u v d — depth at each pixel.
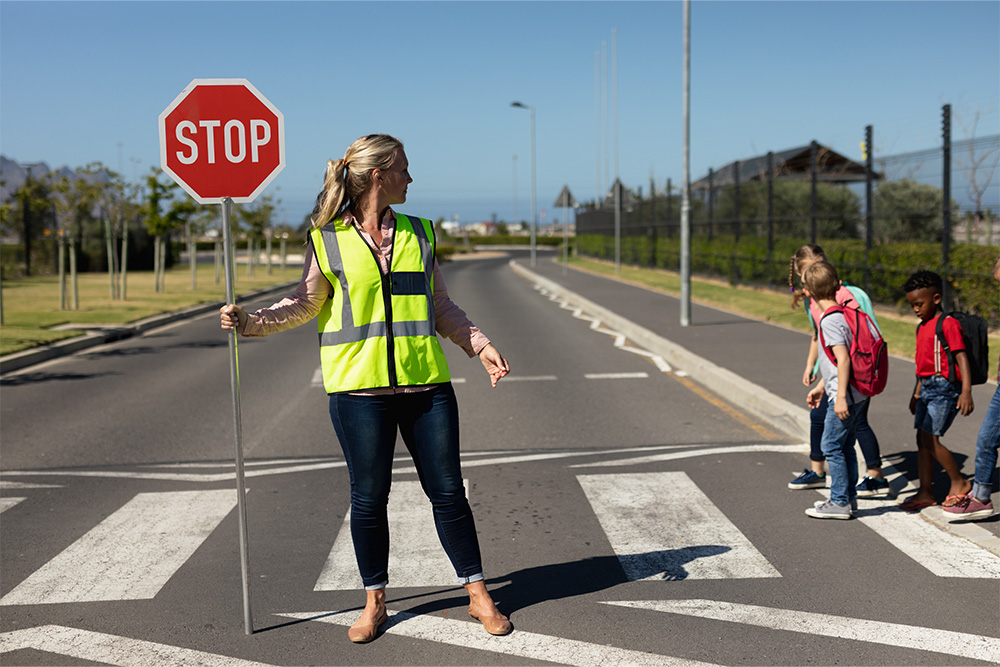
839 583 4.24
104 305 20.70
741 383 9.26
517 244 95.31
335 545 4.90
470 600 3.85
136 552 4.81
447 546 3.80
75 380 10.82
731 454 6.84
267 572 4.50
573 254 58.50
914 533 4.97
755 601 4.04
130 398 9.55
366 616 3.71
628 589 4.20
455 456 3.74
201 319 19.08
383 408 3.62
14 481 6.30
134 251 38.50
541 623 3.84
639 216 37.62
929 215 15.01
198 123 3.79
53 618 3.96
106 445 7.38
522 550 4.79
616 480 6.15
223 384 10.41
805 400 8.27
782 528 5.09
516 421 8.20
